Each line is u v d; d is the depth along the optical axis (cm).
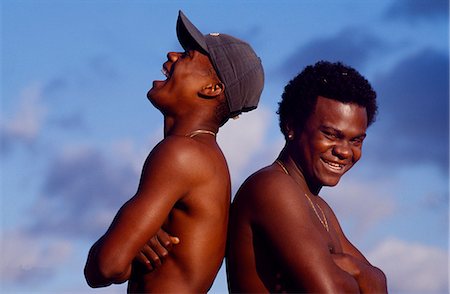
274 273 463
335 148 465
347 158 467
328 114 464
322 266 446
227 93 480
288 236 453
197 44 480
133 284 466
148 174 454
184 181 453
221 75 479
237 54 487
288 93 482
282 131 486
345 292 447
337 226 515
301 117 473
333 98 466
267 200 461
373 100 478
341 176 470
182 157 454
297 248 450
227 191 472
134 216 444
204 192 458
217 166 466
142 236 443
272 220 458
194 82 479
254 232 468
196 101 479
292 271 451
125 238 441
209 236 461
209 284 468
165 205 449
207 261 461
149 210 446
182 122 479
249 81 489
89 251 454
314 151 467
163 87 484
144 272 459
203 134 475
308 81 473
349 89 466
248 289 469
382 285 473
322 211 495
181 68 482
